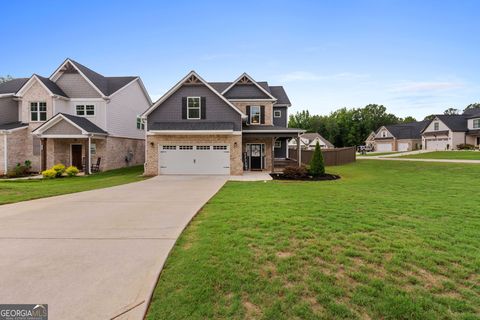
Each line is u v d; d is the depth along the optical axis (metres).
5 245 4.70
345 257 4.07
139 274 3.61
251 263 3.86
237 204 7.72
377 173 17.72
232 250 4.30
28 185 13.34
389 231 5.23
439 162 23.05
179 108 18.06
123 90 23.22
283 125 24.31
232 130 16.69
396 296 3.09
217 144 17.45
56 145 19.98
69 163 20.97
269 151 20.39
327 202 7.94
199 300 3.00
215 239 4.79
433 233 5.12
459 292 3.20
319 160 15.77
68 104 21.00
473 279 3.48
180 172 17.53
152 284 3.33
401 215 6.44
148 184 13.01
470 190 10.51
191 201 8.51
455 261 3.95
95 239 4.98
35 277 3.55
